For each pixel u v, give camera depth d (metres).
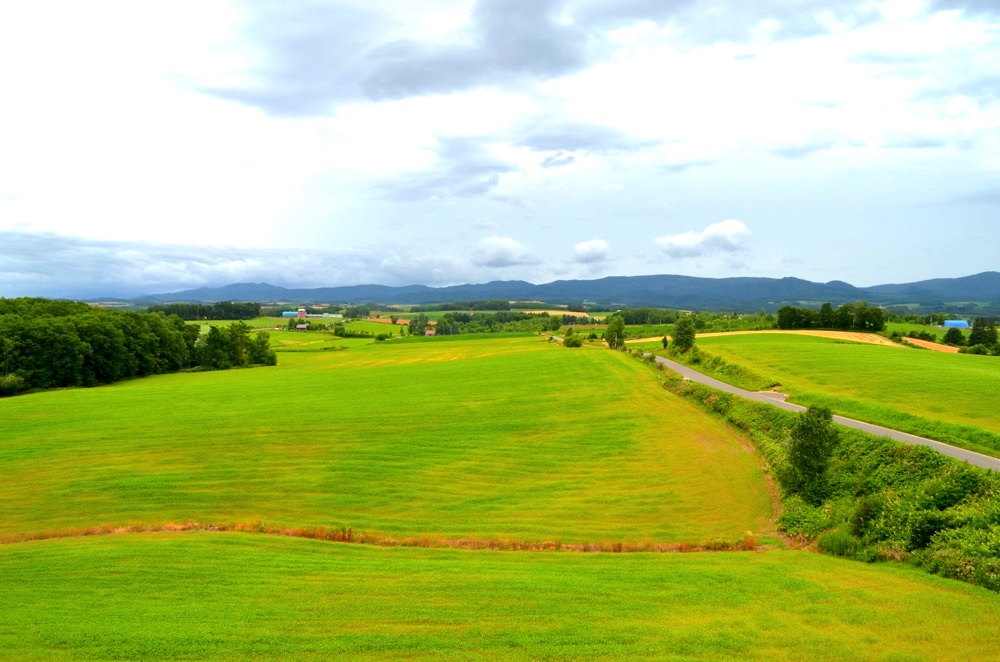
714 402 58.31
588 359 102.00
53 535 31.48
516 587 21.31
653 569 23.89
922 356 90.94
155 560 24.95
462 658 16.02
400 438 49.66
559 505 35.28
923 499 27.17
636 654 16.11
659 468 41.38
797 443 34.56
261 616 18.89
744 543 29.09
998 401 52.81
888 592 20.31
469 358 119.50
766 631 17.36
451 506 35.34
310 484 38.94
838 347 102.81
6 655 16.48
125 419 58.28
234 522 33.25
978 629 17.09
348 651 16.47
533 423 54.44
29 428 54.62
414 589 21.25
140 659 16.22
